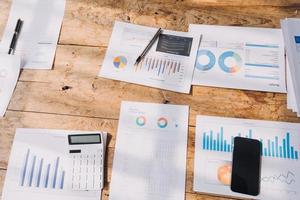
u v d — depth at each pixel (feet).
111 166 2.87
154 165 2.84
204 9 3.33
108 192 2.79
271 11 3.27
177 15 3.33
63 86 3.16
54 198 2.80
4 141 3.01
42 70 3.23
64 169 2.88
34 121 3.07
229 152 2.84
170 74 3.11
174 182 2.79
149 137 2.93
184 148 2.88
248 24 3.24
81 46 3.29
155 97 3.06
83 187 2.79
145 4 3.40
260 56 3.11
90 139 2.92
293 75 2.99
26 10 3.47
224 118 2.95
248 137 2.87
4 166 2.93
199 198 2.74
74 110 3.08
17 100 3.14
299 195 2.67
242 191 2.71
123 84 3.12
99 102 3.09
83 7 3.44
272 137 2.85
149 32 3.29
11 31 3.38
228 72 3.08
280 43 3.15
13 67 3.23
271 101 2.97
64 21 3.40
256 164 2.76
